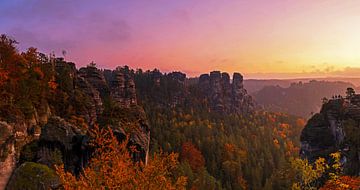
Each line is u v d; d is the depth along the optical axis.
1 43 51.94
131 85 131.88
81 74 101.19
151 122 156.38
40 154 37.62
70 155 38.12
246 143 158.88
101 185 13.05
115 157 13.75
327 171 46.12
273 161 135.88
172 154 14.46
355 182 32.34
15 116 40.59
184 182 14.79
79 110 63.09
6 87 44.62
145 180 13.41
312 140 80.25
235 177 109.69
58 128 39.69
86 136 37.97
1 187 33.56
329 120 79.44
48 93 57.16
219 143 139.50
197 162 116.75
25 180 29.45
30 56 60.50
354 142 61.88
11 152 35.50
